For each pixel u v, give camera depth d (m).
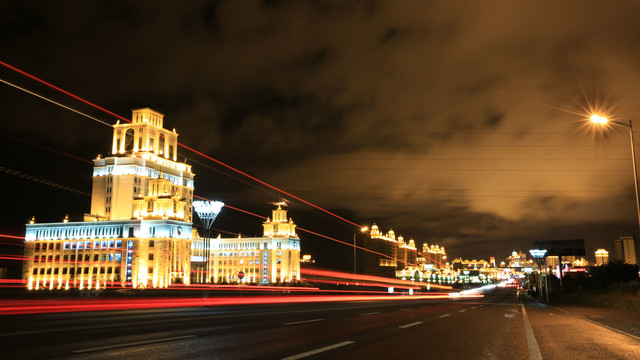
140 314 26.27
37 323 19.72
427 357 11.44
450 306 43.16
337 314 27.25
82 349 12.03
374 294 122.69
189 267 140.88
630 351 13.19
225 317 23.80
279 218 193.50
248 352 11.73
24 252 145.25
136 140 153.38
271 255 187.00
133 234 135.00
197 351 11.84
